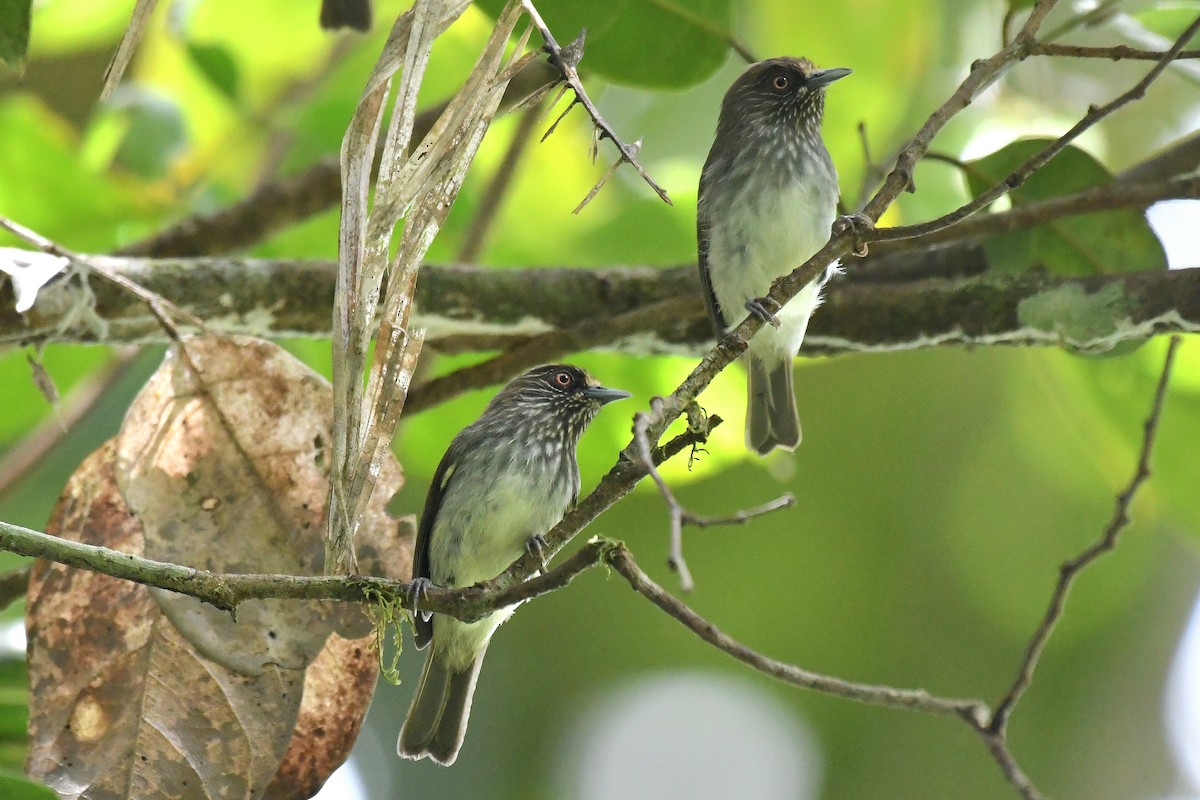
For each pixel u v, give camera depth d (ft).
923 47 42.86
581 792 55.62
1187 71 33.94
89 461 23.99
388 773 53.42
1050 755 57.26
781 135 33.58
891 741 57.93
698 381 19.13
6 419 36.86
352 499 18.78
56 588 23.03
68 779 22.36
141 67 42.24
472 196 40.63
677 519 15.60
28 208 36.58
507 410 32.68
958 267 32.86
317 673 23.54
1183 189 28.48
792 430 33.63
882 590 57.21
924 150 21.22
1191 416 36.27
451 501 31.89
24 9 22.12
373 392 18.70
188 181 40.06
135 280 27.37
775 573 56.95
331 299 28.68
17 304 23.56
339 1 24.95
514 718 56.08
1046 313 30.35
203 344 24.35
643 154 45.93
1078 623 58.18
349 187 18.43
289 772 23.29
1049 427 56.90
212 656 22.95
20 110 35.76
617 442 38.63
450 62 39.88
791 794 57.26
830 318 32.04
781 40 43.70
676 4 29.09
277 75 42.27
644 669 57.47
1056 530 57.31
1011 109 43.78
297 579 18.94
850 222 20.56
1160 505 38.68
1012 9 30.07
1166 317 29.27
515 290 31.30
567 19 29.14
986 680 57.31
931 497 57.52
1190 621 58.39
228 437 24.14
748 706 57.47
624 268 32.24
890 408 57.93
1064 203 29.35
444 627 29.25
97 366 36.86
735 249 33.01
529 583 18.99
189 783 22.58
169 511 23.77
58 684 22.75
